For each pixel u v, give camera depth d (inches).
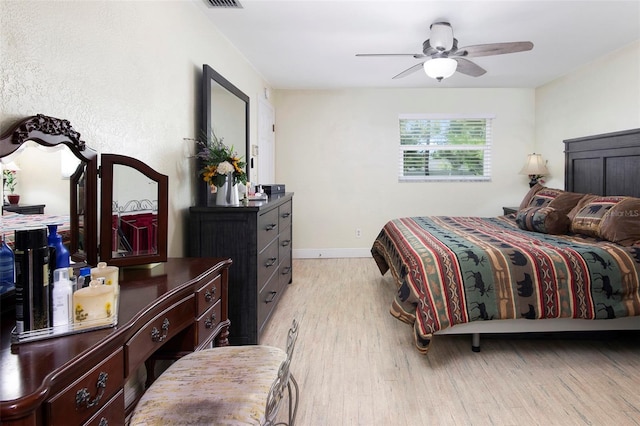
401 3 107.7
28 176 49.1
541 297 94.1
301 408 76.9
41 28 53.3
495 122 213.3
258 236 101.1
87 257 60.6
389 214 217.8
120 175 65.0
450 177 216.2
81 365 35.3
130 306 48.4
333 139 215.9
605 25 124.3
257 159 175.9
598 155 145.6
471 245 103.8
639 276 95.7
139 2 78.8
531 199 158.7
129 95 75.5
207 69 107.0
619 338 108.4
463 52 119.0
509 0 106.4
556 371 91.4
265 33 129.2
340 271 189.6
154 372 79.0
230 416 42.9
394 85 206.5
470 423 72.1
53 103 55.7
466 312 93.6
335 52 149.3
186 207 102.3
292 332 48.6
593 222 115.2
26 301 38.8
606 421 71.9
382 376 89.7
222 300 75.0
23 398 28.5
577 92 174.6
